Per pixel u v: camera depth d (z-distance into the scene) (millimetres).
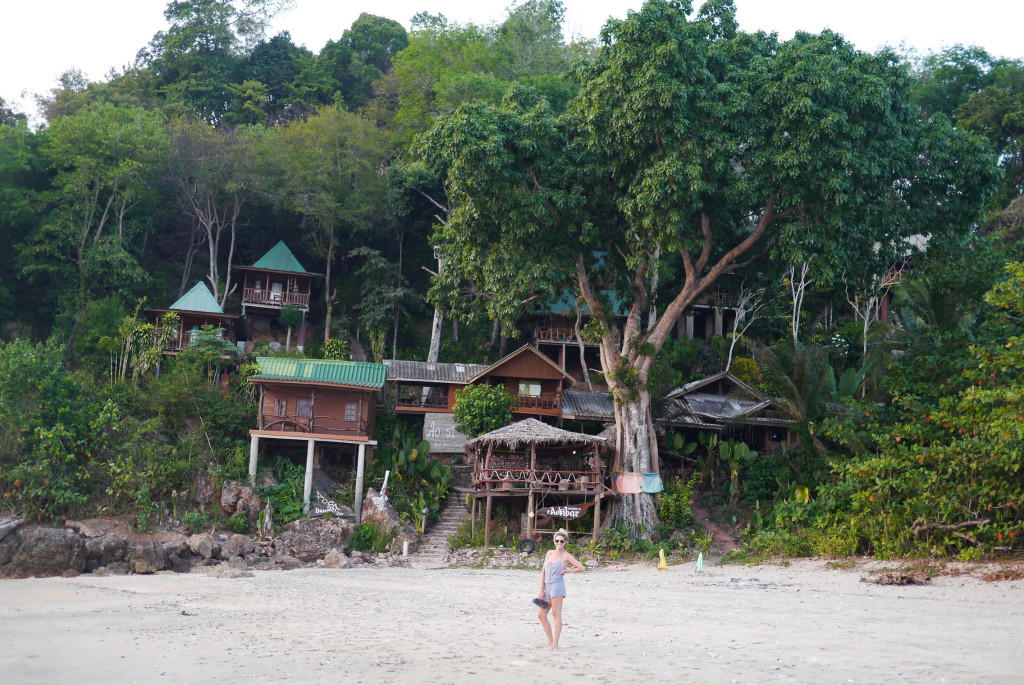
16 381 34969
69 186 47031
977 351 23859
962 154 29984
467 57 57188
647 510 33094
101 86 59094
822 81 27500
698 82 29188
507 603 18000
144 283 49312
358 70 71438
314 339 53500
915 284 34188
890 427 29938
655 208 28547
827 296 49938
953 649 10461
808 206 29469
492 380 43812
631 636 12273
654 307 38250
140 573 27797
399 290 50562
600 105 29219
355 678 9047
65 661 10406
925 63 62906
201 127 53500
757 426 42750
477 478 34469
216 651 11109
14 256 47625
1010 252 34844
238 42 70000
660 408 38875
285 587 22094
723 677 8828
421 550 34188
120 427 35906
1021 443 21359
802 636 11992
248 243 57438
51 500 33312
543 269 30656
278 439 38875
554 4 64312
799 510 30797
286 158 53000
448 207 52594
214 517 34656
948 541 22750
